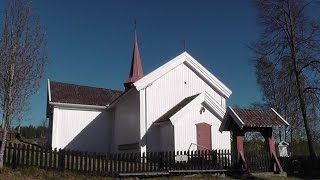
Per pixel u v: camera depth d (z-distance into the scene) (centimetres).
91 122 3641
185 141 2753
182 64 3177
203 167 2256
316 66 3052
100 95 3969
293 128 4638
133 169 2102
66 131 3534
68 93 3797
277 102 4681
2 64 1875
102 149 3622
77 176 1930
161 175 2134
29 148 1895
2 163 1811
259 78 4712
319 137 4438
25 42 2027
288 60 3183
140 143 2877
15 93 1883
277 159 2370
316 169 2652
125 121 3300
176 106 3005
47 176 1845
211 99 2897
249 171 2294
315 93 3109
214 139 2880
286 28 3167
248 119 2248
